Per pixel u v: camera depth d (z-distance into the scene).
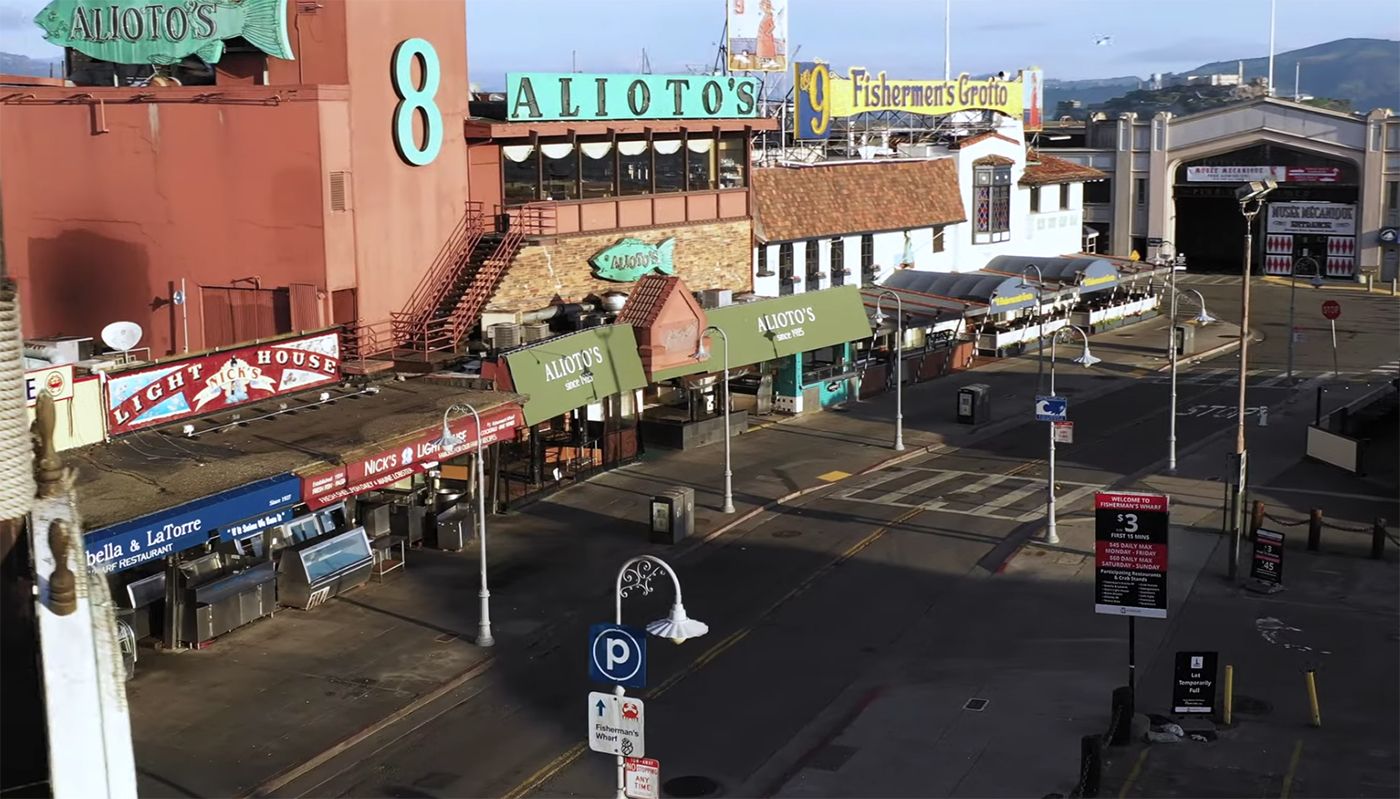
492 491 40.25
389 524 36.84
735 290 56.75
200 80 45.44
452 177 45.78
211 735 25.48
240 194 41.53
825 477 44.88
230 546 33.28
